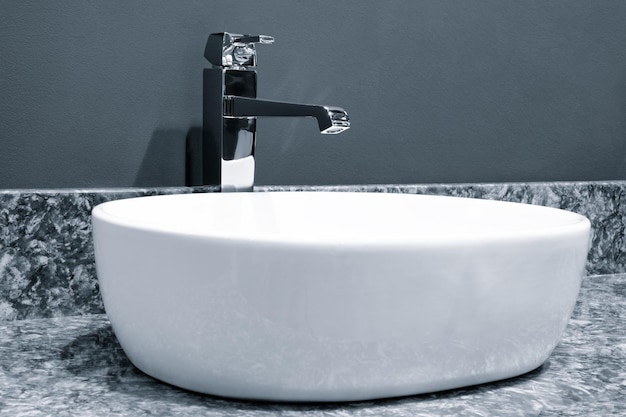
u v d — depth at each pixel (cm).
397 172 120
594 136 137
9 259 90
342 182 116
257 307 60
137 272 64
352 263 59
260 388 63
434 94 122
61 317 93
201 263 61
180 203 89
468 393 68
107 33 99
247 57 99
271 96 111
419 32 121
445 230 94
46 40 96
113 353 80
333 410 63
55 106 97
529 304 66
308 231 96
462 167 125
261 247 59
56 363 76
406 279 61
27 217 90
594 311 102
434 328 62
